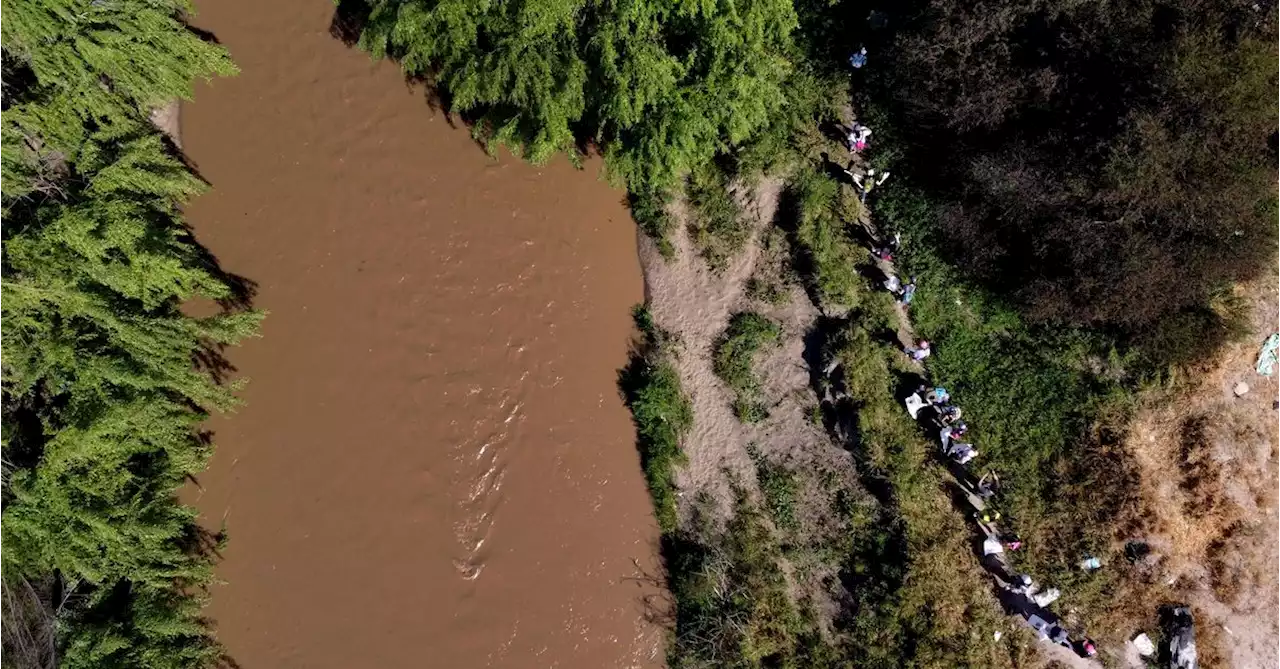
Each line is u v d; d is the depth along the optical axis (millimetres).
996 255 21906
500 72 20562
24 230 20250
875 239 23500
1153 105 19469
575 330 24625
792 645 22906
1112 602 21953
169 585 21766
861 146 23578
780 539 23328
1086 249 20391
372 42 22766
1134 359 22078
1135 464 22016
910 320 23297
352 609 23938
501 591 23922
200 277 22219
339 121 25359
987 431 22625
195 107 25531
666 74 20281
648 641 23656
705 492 23750
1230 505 21859
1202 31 19234
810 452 23438
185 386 22047
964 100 21000
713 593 23250
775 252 23922
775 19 21188
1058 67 20516
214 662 23578
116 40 21391
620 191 24797
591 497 24125
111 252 21109
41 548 20125
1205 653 21797
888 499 22688
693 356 24094
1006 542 22188
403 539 24094
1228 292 22000
